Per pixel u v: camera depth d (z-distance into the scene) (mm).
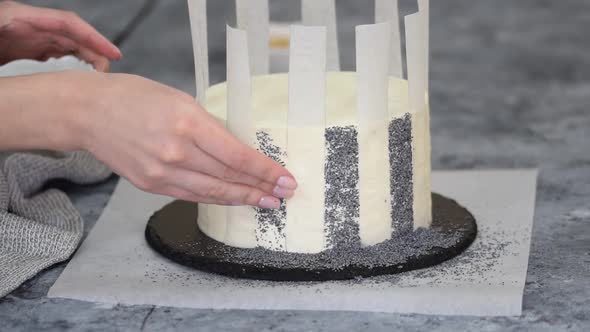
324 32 914
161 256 1040
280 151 956
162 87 871
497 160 1360
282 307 912
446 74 1817
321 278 949
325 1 1195
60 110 882
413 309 899
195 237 1055
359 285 935
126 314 913
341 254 981
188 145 849
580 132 1465
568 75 1783
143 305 932
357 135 955
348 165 962
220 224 1032
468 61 1902
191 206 1161
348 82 1091
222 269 971
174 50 1940
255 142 957
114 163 885
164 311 917
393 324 876
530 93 1681
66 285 967
